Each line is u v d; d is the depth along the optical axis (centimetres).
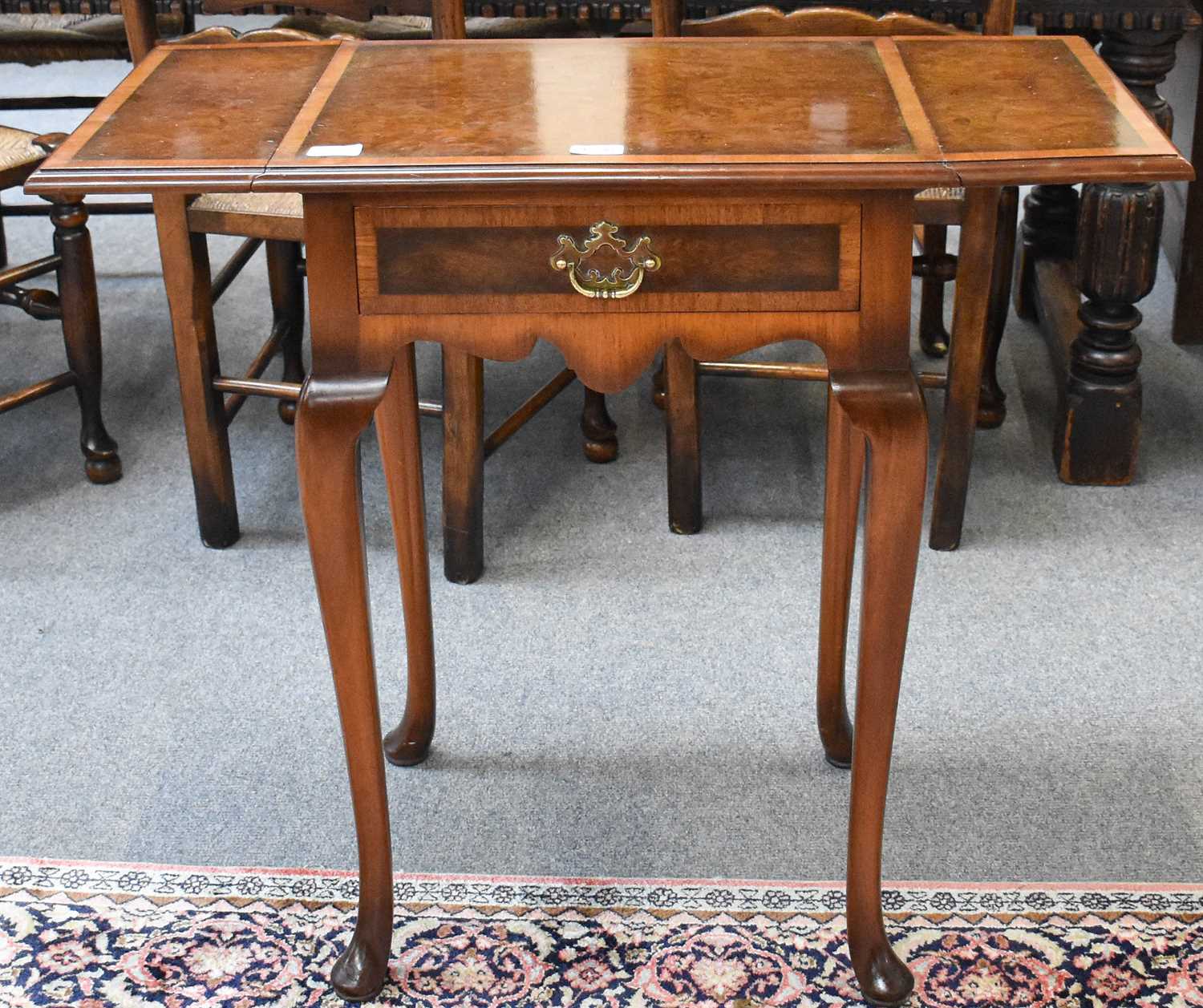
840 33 196
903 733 193
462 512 220
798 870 172
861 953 155
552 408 280
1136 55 234
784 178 121
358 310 132
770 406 278
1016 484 250
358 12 211
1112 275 231
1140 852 174
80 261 239
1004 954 160
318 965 161
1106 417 243
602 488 253
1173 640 210
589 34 276
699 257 129
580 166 123
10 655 211
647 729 195
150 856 175
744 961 160
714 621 216
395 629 215
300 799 184
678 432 230
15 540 238
